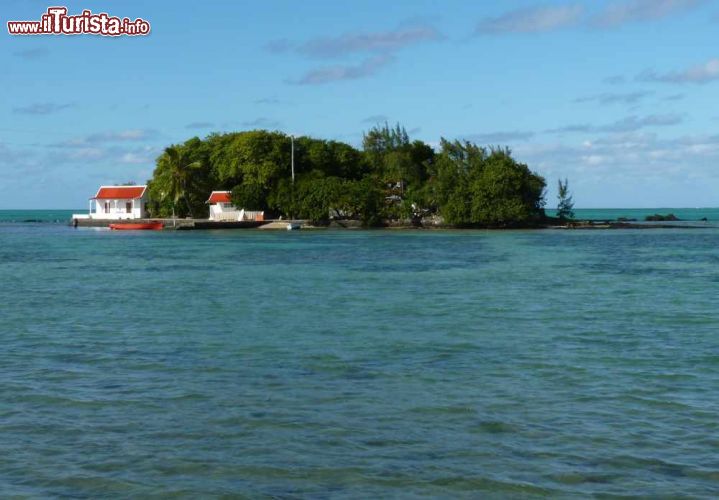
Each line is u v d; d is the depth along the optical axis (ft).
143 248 238.89
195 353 69.05
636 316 93.25
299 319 90.68
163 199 412.77
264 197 405.18
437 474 38.24
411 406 50.39
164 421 47.03
